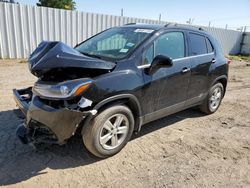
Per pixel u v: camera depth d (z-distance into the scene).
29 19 9.48
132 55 3.24
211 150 3.56
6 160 2.97
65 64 2.59
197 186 2.73
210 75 4.59
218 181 2.85
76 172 2.85
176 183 2.76
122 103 3.13
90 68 2.73
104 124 2.96
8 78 6.75
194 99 4.39
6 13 8.95
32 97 3.00
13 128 3.73
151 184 2.71
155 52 3.51
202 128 4.35
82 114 2.70
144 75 3.26
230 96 6.73
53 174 2.79
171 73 3.64
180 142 3.74
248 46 20.30
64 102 2.67
